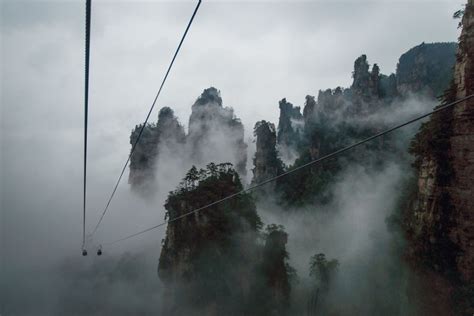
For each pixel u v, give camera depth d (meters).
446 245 30.39
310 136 122.81
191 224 69.75
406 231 36.78
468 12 30.12
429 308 31.20
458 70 31.14
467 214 29.20
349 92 142.25
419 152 35.38
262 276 66.12
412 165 37.06
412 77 111.38
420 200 34.22
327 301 66.12
